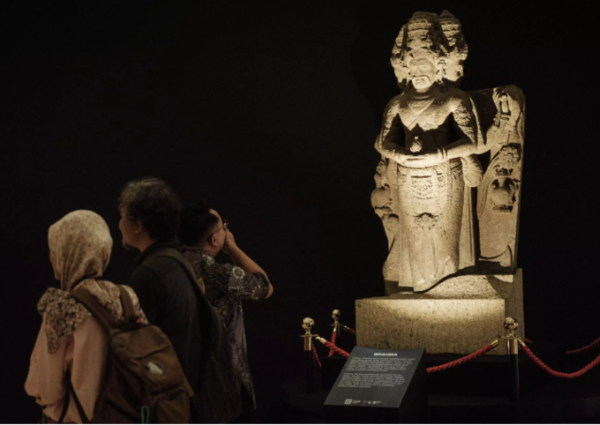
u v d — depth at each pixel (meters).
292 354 5.45
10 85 5.60
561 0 5.31
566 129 5.29
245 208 5.55
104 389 2.24
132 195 2.71
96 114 5.55
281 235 5.53
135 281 2.56
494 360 3.78
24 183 5.51
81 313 2.19
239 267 3.33
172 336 2.59
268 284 3.42
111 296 2.28
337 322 4.70
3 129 5.56
